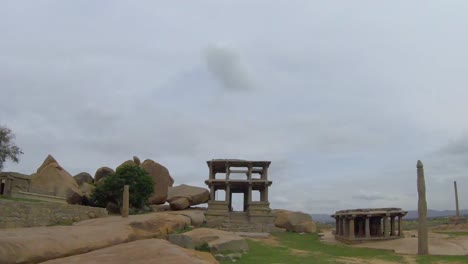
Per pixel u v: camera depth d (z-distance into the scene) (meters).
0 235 11.71
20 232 12.76
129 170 48.00
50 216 29.78
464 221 53.91
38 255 11.05
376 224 37.78
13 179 33.91
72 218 31.86
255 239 35.06
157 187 55.84
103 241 14.38
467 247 29.16
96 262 8.99
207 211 48.03
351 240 33.12
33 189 37.69
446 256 25.47
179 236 21.11
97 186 48.00
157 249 9.94
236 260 21.00
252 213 46.94
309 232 44.88
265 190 48.91
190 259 9.02
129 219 24.39
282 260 21.55
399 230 35.53
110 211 46.41
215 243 23.67
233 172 50.72
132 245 10.75
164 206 54.25
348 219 35.28
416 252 27.45
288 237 38.84
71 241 12.86
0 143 48.66
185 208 55.25
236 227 44.03
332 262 21.53
